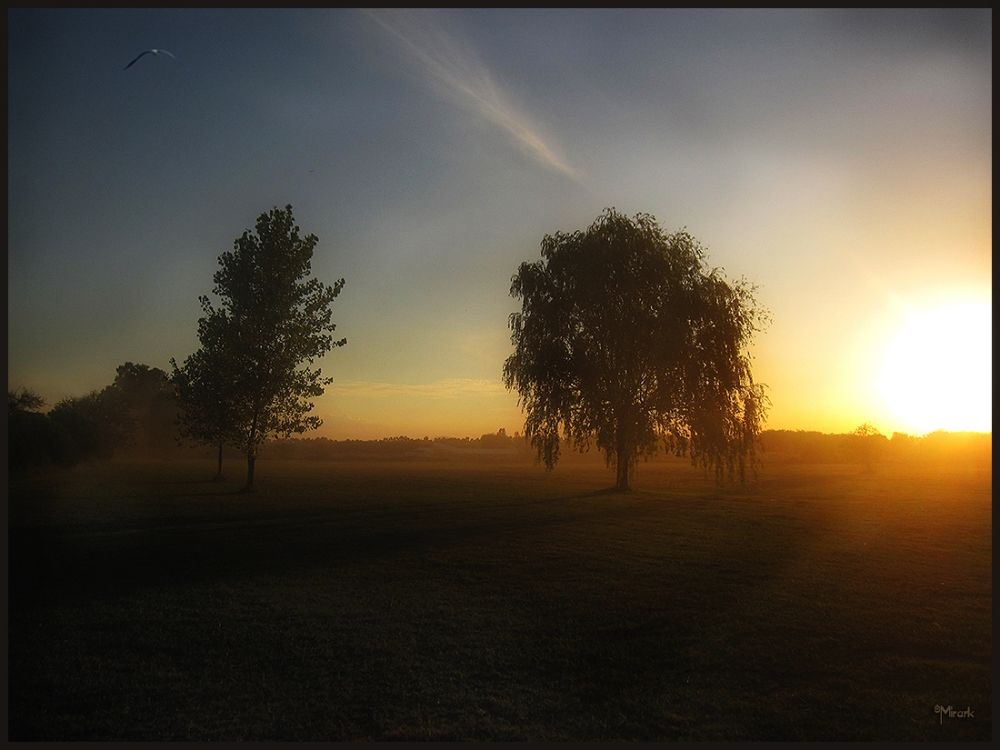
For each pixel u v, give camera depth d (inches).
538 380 1571.1
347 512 1145.4
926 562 677.3
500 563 657.6
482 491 1691.7
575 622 443.8
